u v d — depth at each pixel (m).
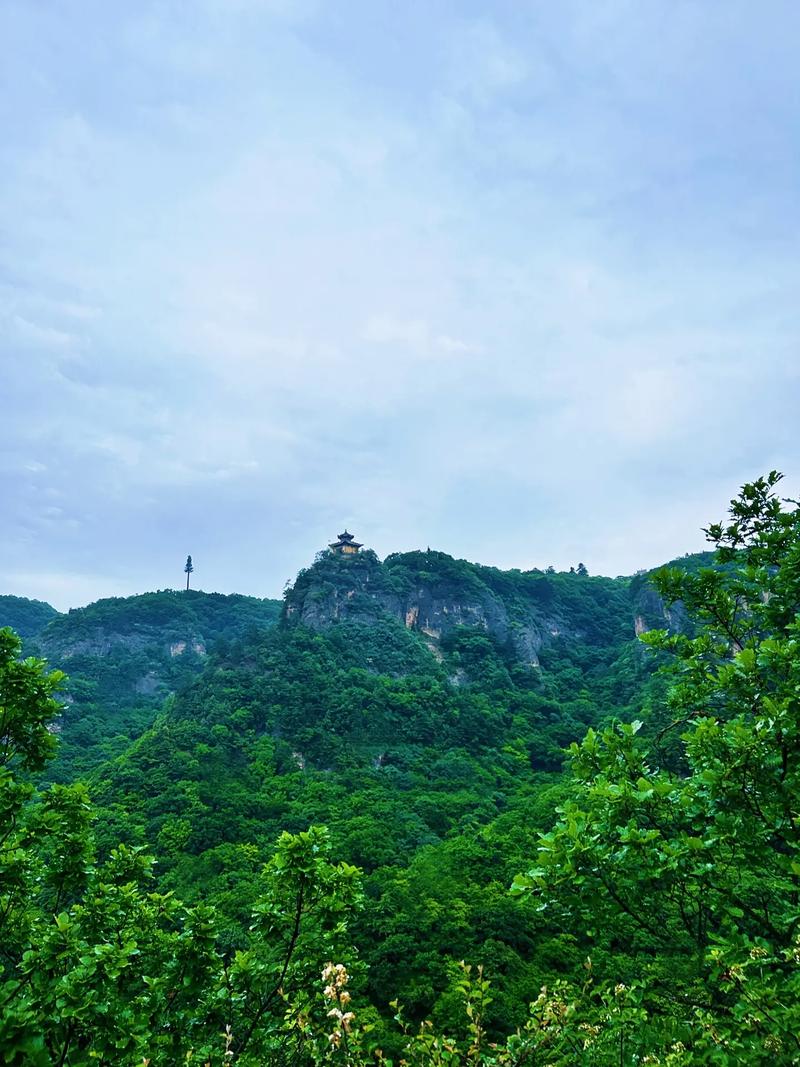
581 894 4.88
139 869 8.35
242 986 6.68
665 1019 4.87
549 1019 5.27
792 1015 3.96
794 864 4.45
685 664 7.11
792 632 6.62
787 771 5.11
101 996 5.44
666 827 5.29
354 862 40.56
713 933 4.75
